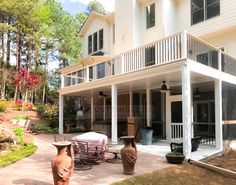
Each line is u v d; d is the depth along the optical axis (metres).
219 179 7.26
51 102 32.81
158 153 10.06
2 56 31.80
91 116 20.72
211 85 13.43
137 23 17.81
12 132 11.90
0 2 25.95
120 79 12.27
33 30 32.50
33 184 6.12
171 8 16.64
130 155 7.05
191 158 8.92
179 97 13.56
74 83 17.09
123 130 16.81
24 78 25.98
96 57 20.59
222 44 14.56
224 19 14.10
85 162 8.20
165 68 9.92
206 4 15.11
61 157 5.65
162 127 15.14
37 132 17.48
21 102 25.17
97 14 22.88
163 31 16.14
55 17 37.19
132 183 6.44
